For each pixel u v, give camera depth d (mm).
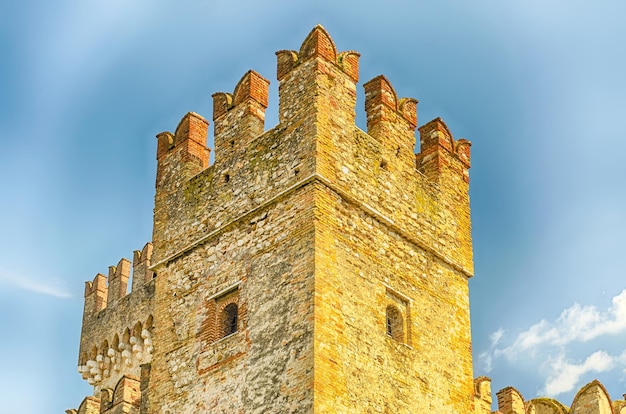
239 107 32531
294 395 27047
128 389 34656
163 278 32375
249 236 30328
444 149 34344
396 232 31219
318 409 26516
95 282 47906
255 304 29203
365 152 31109
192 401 29703
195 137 34094
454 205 33844
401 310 30469
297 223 29078
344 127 30703
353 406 27500
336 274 28625
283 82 31391
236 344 29219
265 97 32781
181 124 34438
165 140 34750
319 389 26766
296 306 28078
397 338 30188
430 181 33344
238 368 28844
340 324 28109
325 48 31094
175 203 33156
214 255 31156
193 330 30703
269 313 28688
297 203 29344
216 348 29750
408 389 29375
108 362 45812
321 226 28766
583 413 35219
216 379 29328
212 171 32469
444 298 32031
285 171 30062
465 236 33781
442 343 31250
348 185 30000
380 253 30391
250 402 28094
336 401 27078
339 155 30125
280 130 30781
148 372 31578
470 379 31672
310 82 30562
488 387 35156
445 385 30688
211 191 32156
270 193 30172
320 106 30125
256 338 28734
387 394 28656
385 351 29203
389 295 30281
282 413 27141
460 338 31953
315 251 28281
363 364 28297
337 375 27406
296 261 28625
